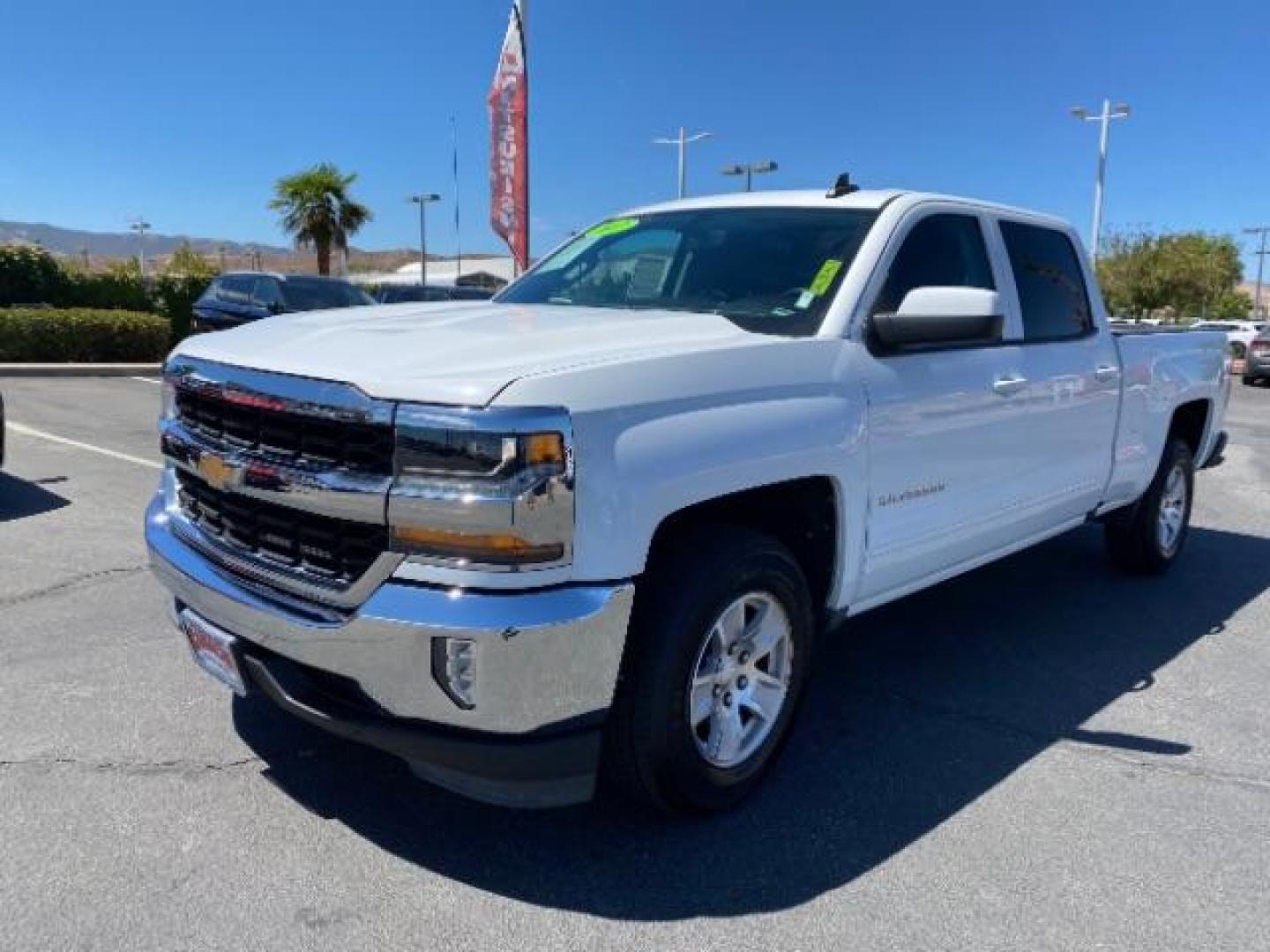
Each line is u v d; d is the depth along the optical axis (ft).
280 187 143.02
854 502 11.86
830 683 15.08
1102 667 15.99
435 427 8.71
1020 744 13.23
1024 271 15.64
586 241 16.22
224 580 10.41
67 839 10.21
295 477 9.48
